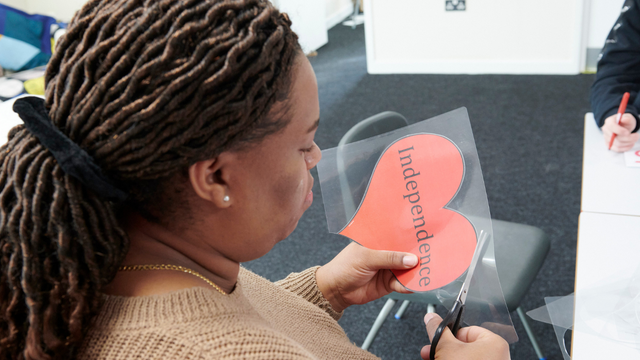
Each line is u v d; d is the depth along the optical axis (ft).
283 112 1.40
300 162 1.55
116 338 1.30
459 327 2.08
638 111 4.83
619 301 2.79
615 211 3.62
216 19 1.27
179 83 1.20
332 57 16.26
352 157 2.37
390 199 2.31
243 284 1.98
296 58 1.43
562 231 7.10
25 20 11.89
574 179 8.24
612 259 3.13
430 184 2.26
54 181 1.27
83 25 1.29
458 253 2.16
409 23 13.71
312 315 2.07
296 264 7.16
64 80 1.31
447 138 2.26
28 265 1.25
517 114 10.80
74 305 1.29
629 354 2.49
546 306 2.87
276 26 1.36
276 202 1.54
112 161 1.29
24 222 1.25
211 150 1.29
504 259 4.64
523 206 7.73
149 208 1.43
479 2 12.85
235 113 1.27
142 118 1.21
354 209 2.36
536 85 12.28
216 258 1.57
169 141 1.25
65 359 1.32
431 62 13.96
